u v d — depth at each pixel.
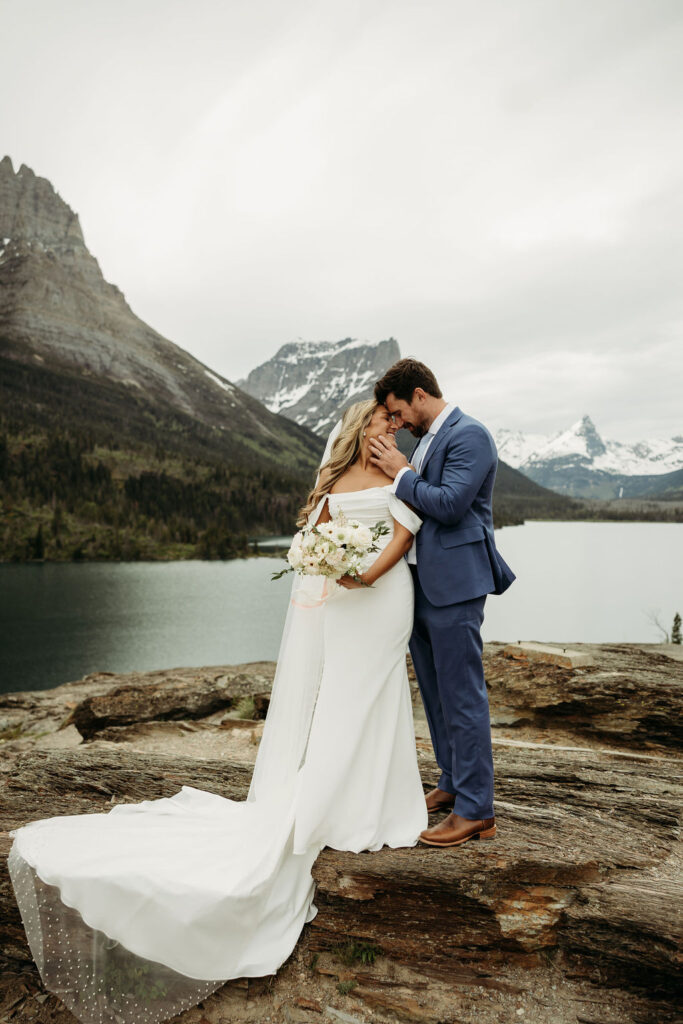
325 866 2.98
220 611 77.69
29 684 45.00
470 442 3.01
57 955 2.74
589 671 6.38
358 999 2.75
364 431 3.22
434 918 2.88
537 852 2.99
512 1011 2.64
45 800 3.94
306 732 3.15
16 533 142.88
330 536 2.91
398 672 3.17
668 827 3.45
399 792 3.19
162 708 7.82
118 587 99.38
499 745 5.70
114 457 198.25
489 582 3.06
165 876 2.72
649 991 2.65
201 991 2.72
